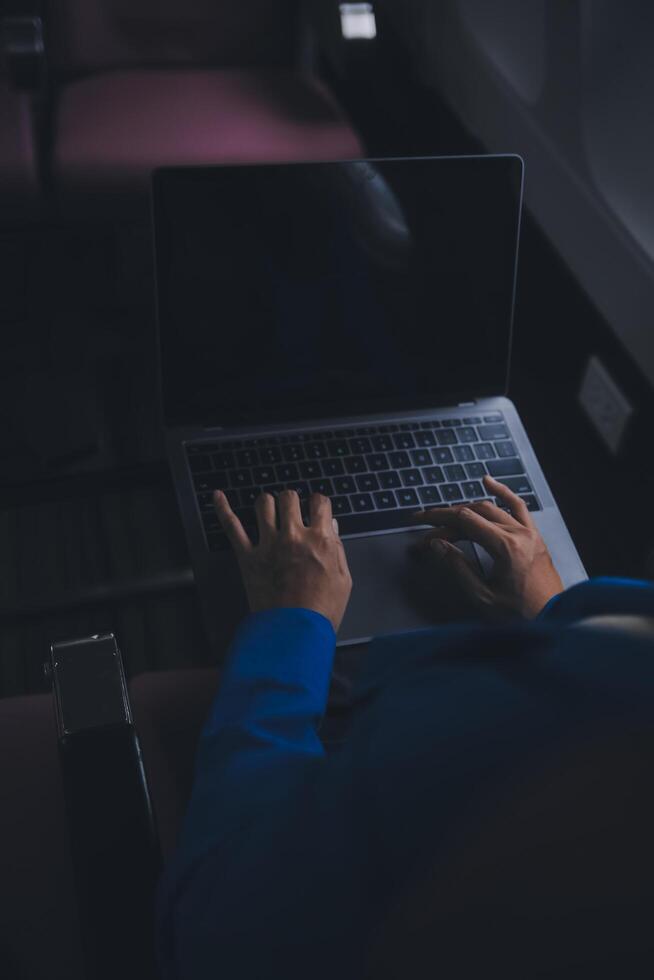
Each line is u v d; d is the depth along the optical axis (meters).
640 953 0.29
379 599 0.90
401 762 0.34
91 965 0.58
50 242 1.85
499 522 0.90
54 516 1.29
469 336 1.03
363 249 0.96
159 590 1.24
